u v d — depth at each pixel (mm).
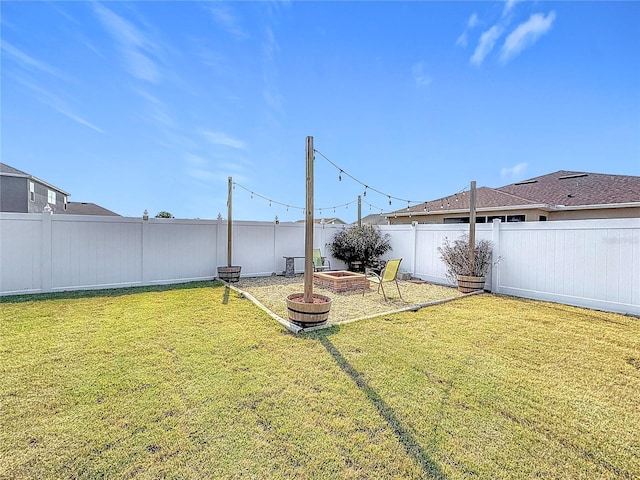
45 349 3729
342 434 2273
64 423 2340
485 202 12750
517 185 15703
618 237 5844
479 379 3137
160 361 3438
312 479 1874
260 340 4133
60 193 21703
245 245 9789
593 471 1966
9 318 5035
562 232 6566
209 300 6488
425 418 2477
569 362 3557
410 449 2135
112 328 4555
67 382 2941
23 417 2400
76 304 6043
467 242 8266
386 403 2678
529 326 4898
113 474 1886
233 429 2311
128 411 2502
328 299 4918
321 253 11492
